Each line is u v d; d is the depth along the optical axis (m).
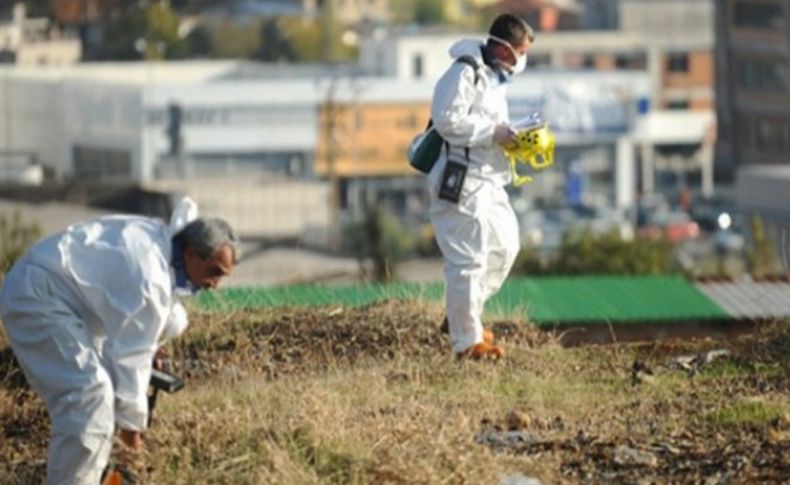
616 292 42.88
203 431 26.58
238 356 34.34
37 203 162.50
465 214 32.28
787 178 163.12
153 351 24.19
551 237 196.62
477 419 28.69
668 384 31.59
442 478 25.11
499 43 32.12
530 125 31.94
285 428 26.23
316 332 35.69
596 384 31.66
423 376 31.75
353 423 26.97
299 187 193.12
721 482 25.50
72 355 24.02
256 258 116.50
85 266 23.95
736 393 30.64
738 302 42.16
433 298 38.81
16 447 29.14
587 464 26.39
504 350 33.38
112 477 25.12
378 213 140.50
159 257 23.92
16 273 24.23
